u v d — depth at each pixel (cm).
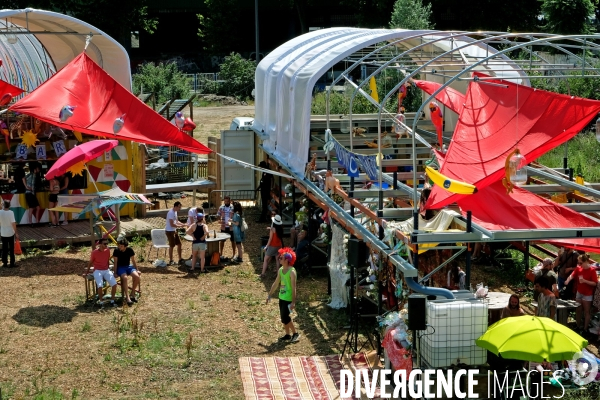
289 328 1482
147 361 1389
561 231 1288
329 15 6206
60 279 1852
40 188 2238
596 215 1628
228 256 2059
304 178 1886
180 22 6309
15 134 2247
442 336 1183
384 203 1694
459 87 2239
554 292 1488
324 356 1413
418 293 1223
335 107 3027
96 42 2405
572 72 2788
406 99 2817
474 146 1606
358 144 2208
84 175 2283
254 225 2397
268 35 6306
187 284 1820
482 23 5259
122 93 2045
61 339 1481
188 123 2550
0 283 1814
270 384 1295
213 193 2558
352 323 1467
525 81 2108
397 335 1230
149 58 5981
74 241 2128
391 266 1405
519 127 1634
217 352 1435
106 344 1459
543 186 1694
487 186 1518
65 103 1978
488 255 1942
